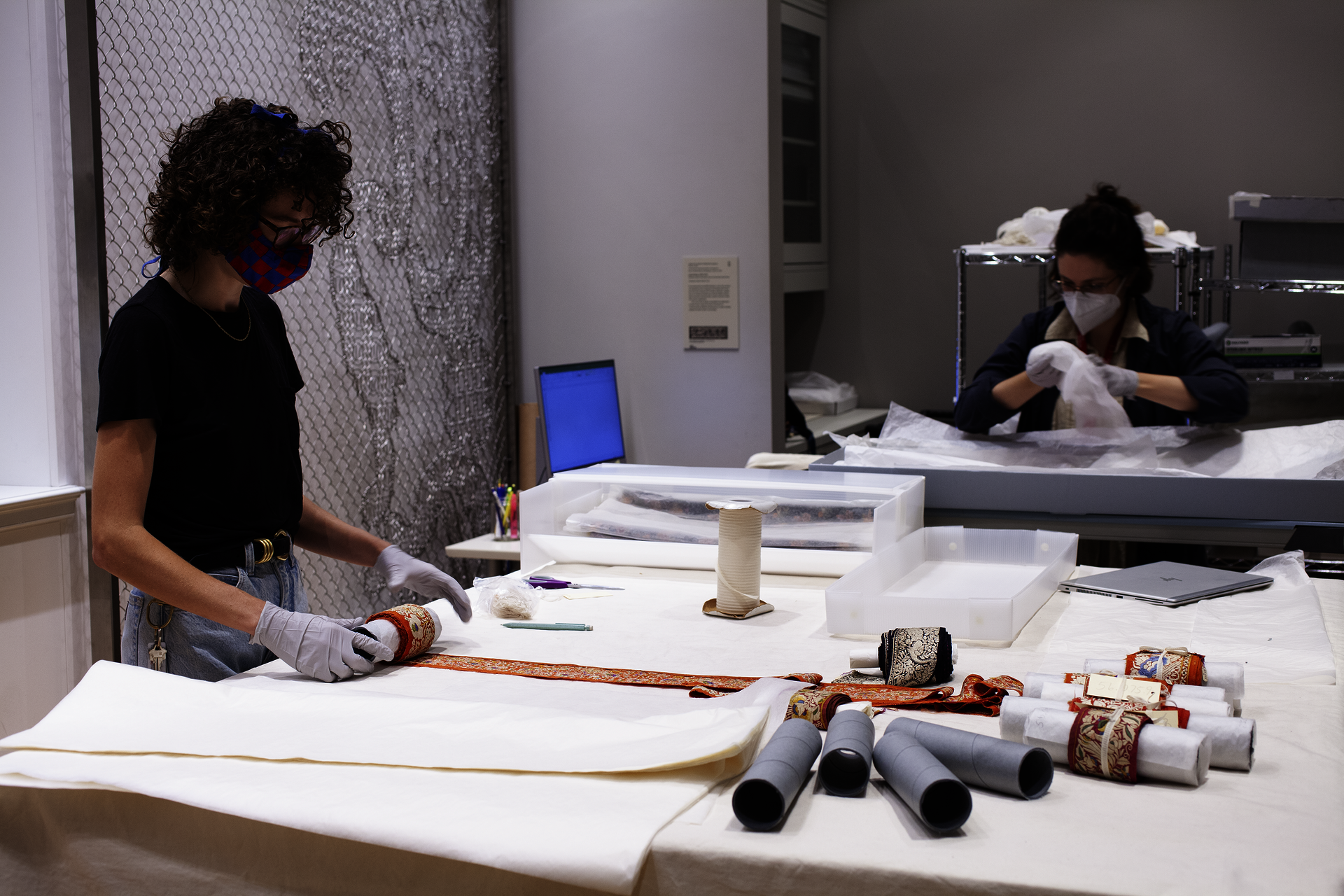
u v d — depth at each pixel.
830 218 4.71
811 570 1.76
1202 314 3.94
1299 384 3.95
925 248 4.57
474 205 3.42
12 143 2.09
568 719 0.98
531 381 3.63
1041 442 2.19
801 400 4.48
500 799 0.83
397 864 0.83
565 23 3.44
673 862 0.75
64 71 2.06
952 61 4.44
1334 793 0.85
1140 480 1.90
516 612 1.50
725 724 0.93
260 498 1.56
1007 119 4.37
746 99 3.26
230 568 1.53
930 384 4.62
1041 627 1.39
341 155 1.48
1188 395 2.25
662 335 3.44
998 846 0.75
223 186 1.35
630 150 3.41
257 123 1.40
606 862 0.74
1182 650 1.10
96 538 1.36
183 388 1.45
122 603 2.19
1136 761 0.87
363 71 2.91
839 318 4.75
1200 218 4.11
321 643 1.24
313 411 2.78
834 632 1.40
